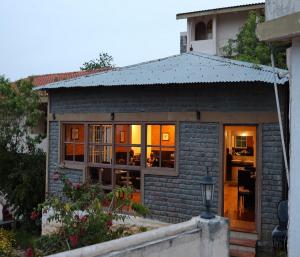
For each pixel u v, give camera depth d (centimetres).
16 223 1290
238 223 896
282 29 524
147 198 938
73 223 613
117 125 988
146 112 938
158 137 934
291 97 532
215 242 504
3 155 1313
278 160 810
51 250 595
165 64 1082
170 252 460
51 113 1102
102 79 995
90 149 1027
